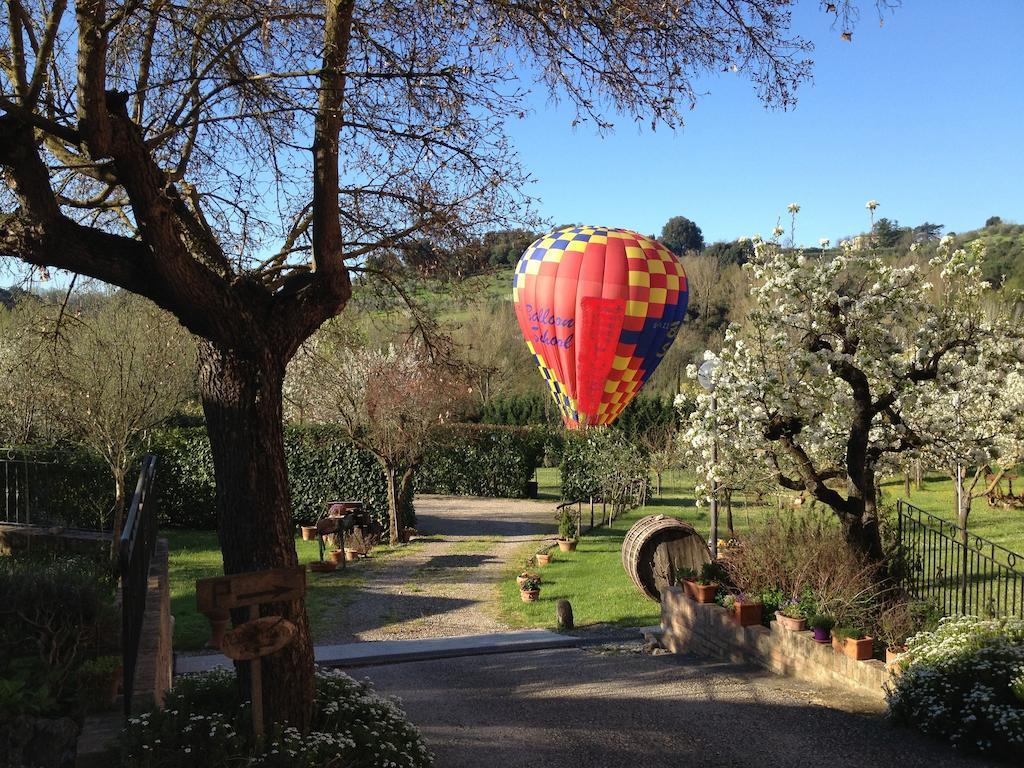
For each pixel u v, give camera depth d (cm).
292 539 568
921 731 654
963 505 1975
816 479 1069
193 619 1301
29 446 1612
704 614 1079
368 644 1193
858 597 916
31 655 516
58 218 500
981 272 1045
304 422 2542
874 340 1030
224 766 443
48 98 584
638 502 2853
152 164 505
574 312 1822
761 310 1062
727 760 606
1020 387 1853
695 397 1259
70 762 443
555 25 673
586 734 681
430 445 2486
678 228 9050
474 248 762
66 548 1109
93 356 1343
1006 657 657
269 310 574
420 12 692
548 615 1452
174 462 2361
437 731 697
